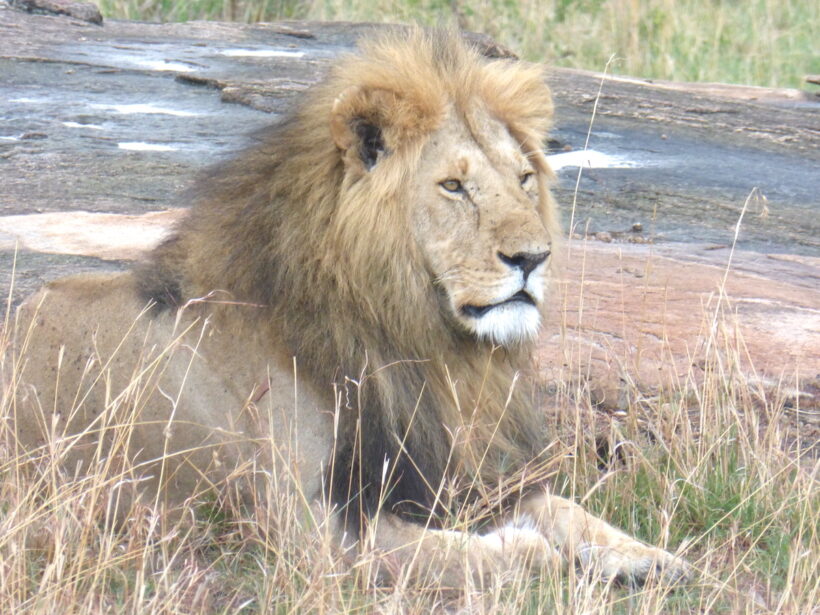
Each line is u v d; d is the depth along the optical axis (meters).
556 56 33.28
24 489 8.18
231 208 8.55
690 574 7.83
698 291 13.37
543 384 10.77
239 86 24.55
